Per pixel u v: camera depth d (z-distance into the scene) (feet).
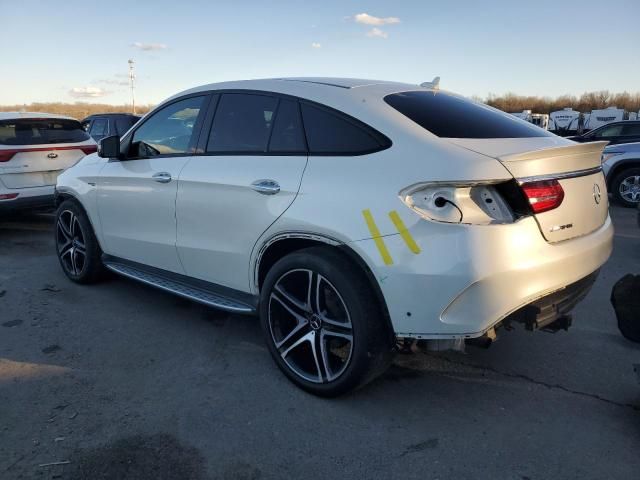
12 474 7.96
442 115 10.03
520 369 11.27
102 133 45.75
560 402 10.01
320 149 9.93
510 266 8.13
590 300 15.42
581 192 9.38
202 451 8.55
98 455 8.41
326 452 8.55
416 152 8.75
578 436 8.97
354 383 9.42
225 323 13.66
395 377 10.91
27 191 22.67
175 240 12.64
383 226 8.60
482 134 9.60
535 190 8.42
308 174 9.79
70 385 10.55
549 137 10.52
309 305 9.88
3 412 9.58
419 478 7.97
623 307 10.46
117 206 14.32
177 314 14.25
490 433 9.05
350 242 8.95
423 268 8.24
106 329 13.26
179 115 13.07
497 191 8.34
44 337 12.78
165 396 10.16
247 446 8.68
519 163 8.41
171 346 12.32
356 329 9.09
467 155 8.43
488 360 11.67
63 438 8.84
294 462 8.31
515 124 10.87
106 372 11.10
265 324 10.64
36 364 11.41
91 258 15.93
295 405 9.86
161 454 8.46
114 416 9.48
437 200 8.24
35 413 9.55
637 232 25.17
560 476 8.00
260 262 10.79
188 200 12.04
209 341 12.59
